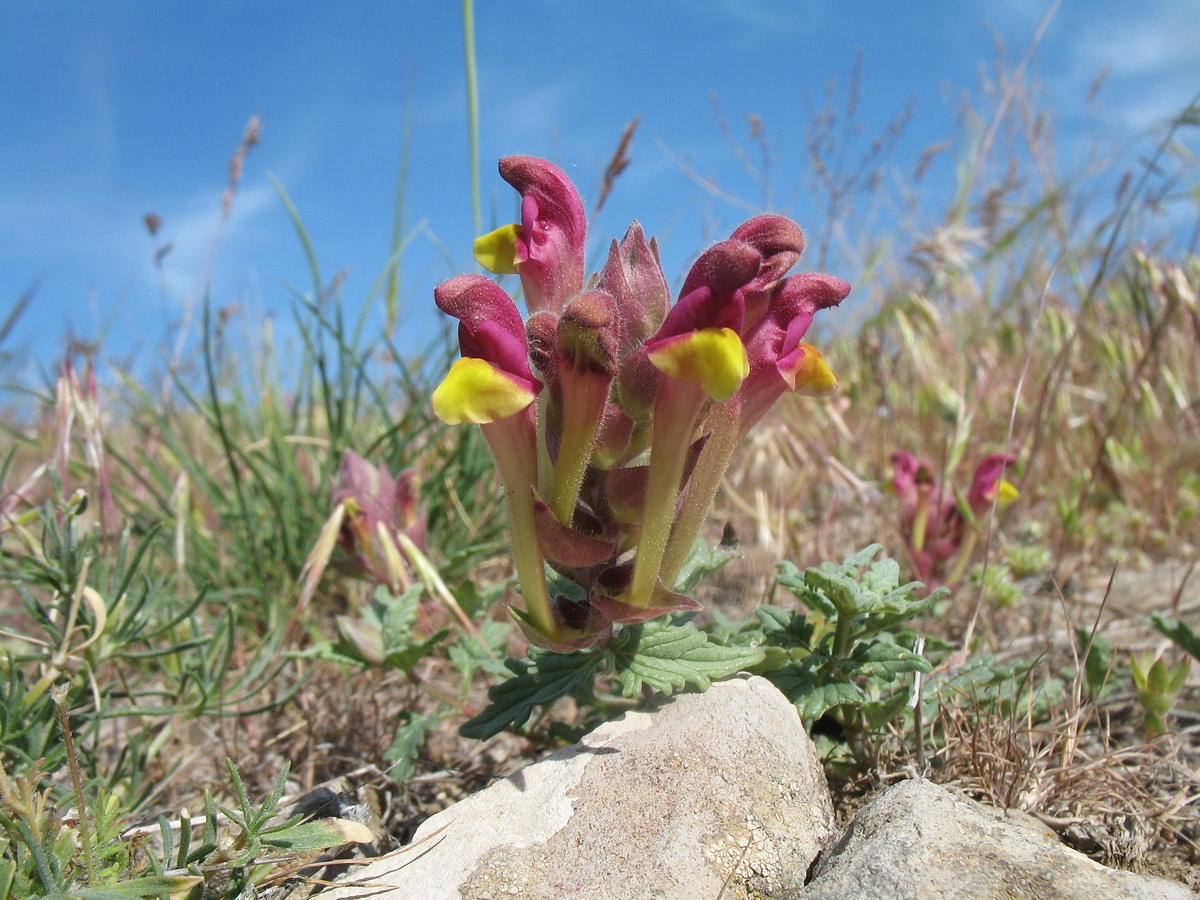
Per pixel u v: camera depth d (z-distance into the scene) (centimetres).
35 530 13
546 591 8
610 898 7
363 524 12
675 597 7
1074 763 9
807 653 9
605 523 8
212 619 14
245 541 15
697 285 7
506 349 7
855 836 7
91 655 9
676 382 7
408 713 11
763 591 13
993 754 8
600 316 7
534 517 7
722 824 7
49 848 6
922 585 9
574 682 8
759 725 8
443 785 10
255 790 10
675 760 8
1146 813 8
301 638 13
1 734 8
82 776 9
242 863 6
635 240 8
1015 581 15
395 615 10
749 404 8
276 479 16
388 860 7
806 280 8
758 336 8
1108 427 15
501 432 7
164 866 6
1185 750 9
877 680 9
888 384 21
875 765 9
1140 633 12
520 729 10
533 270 8
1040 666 11
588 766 8
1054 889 6
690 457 8
